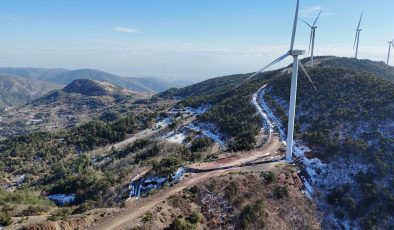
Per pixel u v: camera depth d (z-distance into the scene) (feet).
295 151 322.14
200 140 427.74
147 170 323.37
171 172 277.23
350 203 251.19
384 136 316.19
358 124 343.26
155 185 273.13
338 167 287.48
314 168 287.89
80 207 240.94
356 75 482.28
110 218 188.55
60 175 433.48
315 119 391.45
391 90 392.06
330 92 445.78
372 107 367.25
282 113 446.60
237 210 217.36
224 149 371.97
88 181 326.03
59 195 327.06
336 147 304.50
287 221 226.58
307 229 227.20
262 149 333.42
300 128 387.14
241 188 236.63
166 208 199.93
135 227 175.01
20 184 443.32
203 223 200.75
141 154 444.14
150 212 191.11
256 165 285.23
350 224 241.14
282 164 288.30
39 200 279.08
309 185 268.21
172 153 412.57
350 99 403.75
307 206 244.63
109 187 299.79
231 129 442.91
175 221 182.70
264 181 250.16
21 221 173.17
